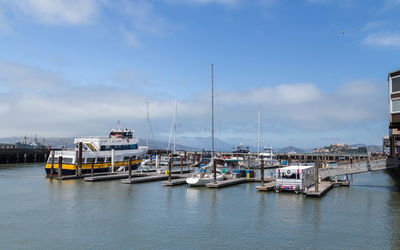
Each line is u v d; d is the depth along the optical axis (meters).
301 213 37.53
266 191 53.22
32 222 33.69
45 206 41.28
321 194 48.00
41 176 74.50
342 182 60.81
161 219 35.06
